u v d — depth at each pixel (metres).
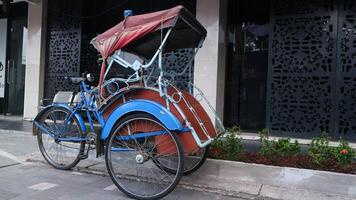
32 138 8.72
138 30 4.93
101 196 4.74
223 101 9.80
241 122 9.88
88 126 5.62
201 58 9.47
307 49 8.62
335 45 8.40
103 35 5.34
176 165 4.95
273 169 5.17
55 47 11.74
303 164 5.27
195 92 8.12
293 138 8.56
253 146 7.61
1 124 10.66
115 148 4.90
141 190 4.80
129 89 4.92
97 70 11.38
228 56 10.02
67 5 11.55
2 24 12.84
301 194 4.86
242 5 9.89
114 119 4.85
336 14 8.40
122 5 11.21
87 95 5.62
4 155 6.90
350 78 8.29
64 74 11.59
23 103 12.70
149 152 4.77
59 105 5.92
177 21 5.14
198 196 4.90
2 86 12.84
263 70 9.66
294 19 8.73
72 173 5.81
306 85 8.63
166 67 9.86
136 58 5.84
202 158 5.38
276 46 8.90
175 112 4.66
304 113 8.65
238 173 5.33
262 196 4.85
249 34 9.84
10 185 5.09
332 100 8.41
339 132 8.35
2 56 12.83
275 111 8.91
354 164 5.22
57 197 4.65
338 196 4.78
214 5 9.38
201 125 4.95
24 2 12.38
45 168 6.07
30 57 11.77
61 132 5.89
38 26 11.64
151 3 10.80
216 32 9.36
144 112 4.69
